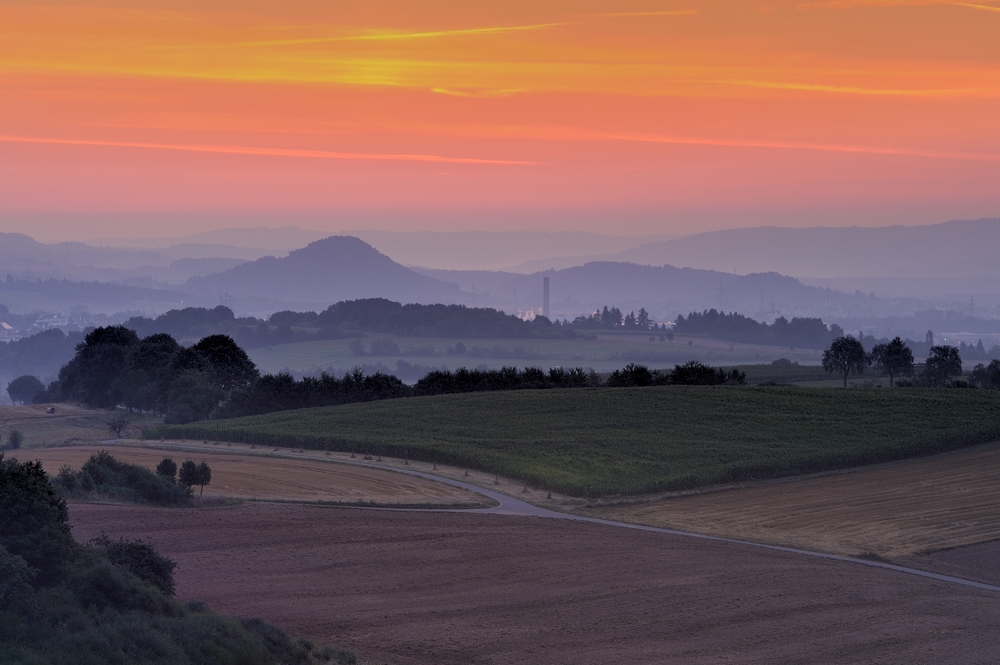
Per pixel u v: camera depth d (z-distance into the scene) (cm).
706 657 4169
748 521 8100
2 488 3566
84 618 3014
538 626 4488
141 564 3981
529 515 8056
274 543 5966
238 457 11550
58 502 3822
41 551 3378
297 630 4122
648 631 4516
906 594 5497
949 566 6600
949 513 8381
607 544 6606
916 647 4475
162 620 3194
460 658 3934
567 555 6134
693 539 7100
